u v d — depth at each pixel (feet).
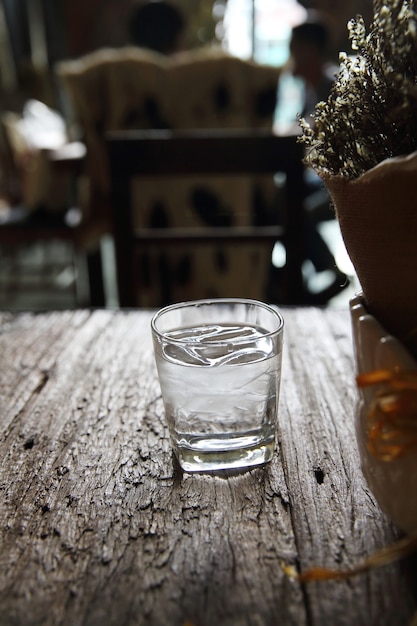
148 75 4.49
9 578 0.97
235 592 0.93
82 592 0.94
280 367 1.24
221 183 4.59
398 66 0.93
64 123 8.03
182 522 1.09
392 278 0.99
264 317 1.36
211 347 1.24
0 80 10.78
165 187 4.57
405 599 0.90
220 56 4.46
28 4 11.11
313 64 5.96
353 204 0.97
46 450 1.34
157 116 4.64
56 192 5.72
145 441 1.37
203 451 1.24
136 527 1.08
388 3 0.95
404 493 0.92
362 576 0.95
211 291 4.90
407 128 0.93
